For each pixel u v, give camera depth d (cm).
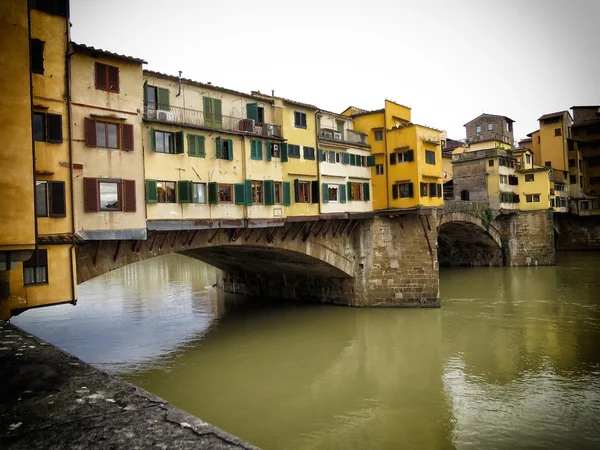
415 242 3362
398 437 1562
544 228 5566
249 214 2564
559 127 7256
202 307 3694
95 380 638
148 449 439
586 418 1628
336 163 3281
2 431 478
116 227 1925
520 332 2717
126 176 1967
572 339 2538
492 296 3825
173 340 2730
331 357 2423
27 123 1337
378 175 3559
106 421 504
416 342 2616
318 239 3194
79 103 1833
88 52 1862
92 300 4041
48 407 542
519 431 1559
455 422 1650
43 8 1717
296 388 2019
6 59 1302
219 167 2436
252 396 1934
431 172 3478
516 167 5962
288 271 3794
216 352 2509
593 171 7400
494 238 5478
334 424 1673
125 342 2683
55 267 1644
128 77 2000
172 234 2339
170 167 2214
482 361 2259
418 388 1981
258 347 2598
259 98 2753
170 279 5519
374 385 2038
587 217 7212
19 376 649
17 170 1313
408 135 3394
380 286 3428
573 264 5609
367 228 3462
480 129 7106
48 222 1681
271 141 2747
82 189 1833
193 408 1816
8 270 1388
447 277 5003
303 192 3009
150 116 2181
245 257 3509
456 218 4566
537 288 4112
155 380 2100
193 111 2377
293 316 3278
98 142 1897
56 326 3064
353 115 3656
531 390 1883
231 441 458
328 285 3647
